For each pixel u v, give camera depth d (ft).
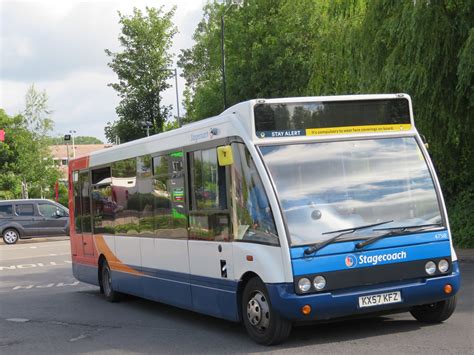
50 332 35.65
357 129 28.35
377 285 26.55
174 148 34.88
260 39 141.08
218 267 30.42
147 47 221.66
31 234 124.98
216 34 158.81
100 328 35.86
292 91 132.16
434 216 28.07
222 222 30.01
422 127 59.00
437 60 56.44
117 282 44.29
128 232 41.86
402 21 56.90
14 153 190.70
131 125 223.10
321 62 75.56
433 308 29.25
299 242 25.95
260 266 26.76
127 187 41.83
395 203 27.63
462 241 61.31
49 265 79.66
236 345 28.35
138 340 31.58
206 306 31.94
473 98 53.93
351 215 26.96
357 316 27.27
